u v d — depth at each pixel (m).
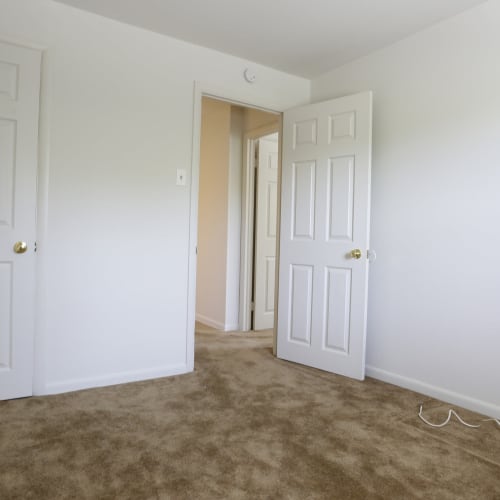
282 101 3.26
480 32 2.29
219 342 3.70
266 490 1.51
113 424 2.02
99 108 2.48
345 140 2.84
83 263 2.46
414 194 2.61
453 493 1.53
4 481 1.52
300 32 2.64
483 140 2.27
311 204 3.04
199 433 1.94
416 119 2.61
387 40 2.72
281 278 3.24
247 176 4.20
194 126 2.83
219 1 2.31
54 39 2.34
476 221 2.29
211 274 4.44
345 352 2.85
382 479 1.60
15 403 2.23
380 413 2.23
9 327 2.26
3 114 2.21
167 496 1.46
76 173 2.42
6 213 2.24
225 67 2.96
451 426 2.08
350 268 2.81
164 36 2.70
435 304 2.49
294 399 2.40
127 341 2.63
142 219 2.65
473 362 2.30
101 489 1.49
